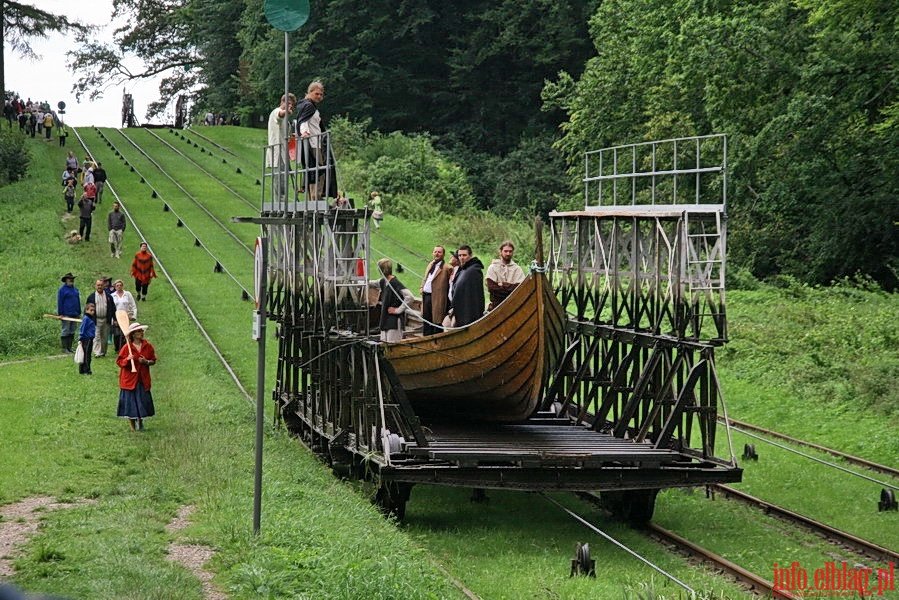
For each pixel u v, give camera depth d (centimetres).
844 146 4000
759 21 3928
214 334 3294
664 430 1666
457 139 8900
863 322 3075
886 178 3931
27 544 1285
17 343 3009
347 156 7456
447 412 1925
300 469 1803
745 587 1394
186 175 6500
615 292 1892
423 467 1565
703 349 1669
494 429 1894
